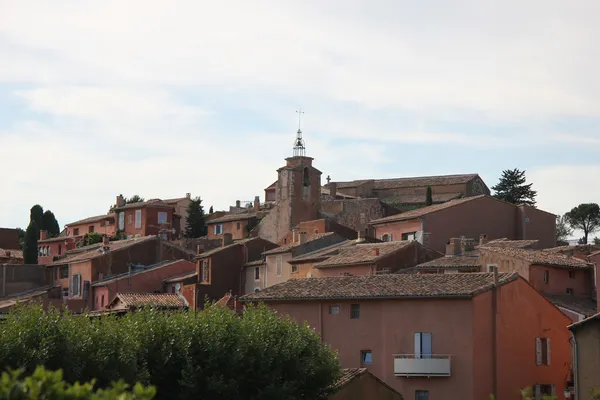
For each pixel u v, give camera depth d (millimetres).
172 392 74125
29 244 184250
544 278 106688
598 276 99062
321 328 96250
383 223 145375
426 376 90562
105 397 30328
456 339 90500
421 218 137750
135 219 196750
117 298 118500
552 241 147125
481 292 90812
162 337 74312
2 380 31344
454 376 90062
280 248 137250
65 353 67250
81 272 149000
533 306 94562
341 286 97438
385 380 92812
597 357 73062
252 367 75250
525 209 145000
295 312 97875
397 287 94312
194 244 174000
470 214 141500
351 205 185500
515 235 145125
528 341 93562
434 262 116188
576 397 73375
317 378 78250
